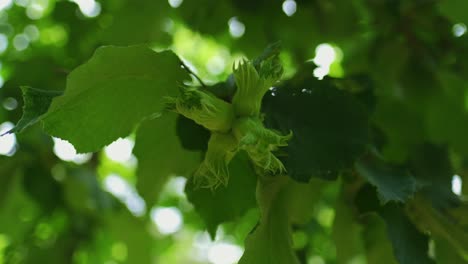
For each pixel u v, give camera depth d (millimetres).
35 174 998
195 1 950
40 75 1014
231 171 588
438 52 867
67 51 1083
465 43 859
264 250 553
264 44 931
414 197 604
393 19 884
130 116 551
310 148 562
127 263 1136
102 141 548
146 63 543
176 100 526
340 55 1057
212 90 556
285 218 579
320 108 573
